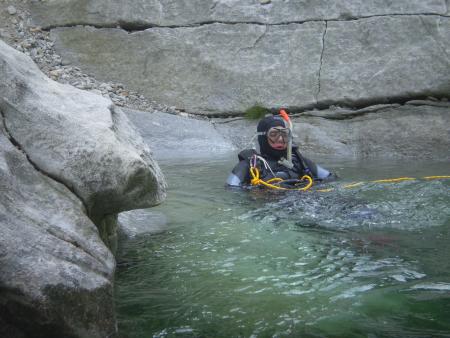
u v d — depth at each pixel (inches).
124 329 76.1
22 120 78.7
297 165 213.5
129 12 385.4
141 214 146.9
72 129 81.2
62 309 59.8
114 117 104.8
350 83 335.9
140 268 103.7
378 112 325.1
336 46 342.6
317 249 113.6
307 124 331.0
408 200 159.3
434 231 125.9
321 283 92.7
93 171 79.3
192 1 374.3
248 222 139.8
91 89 364.8
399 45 327.6
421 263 102.5
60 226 69.5
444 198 160.9
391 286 90.2
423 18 323.3
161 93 374.6
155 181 88.8
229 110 360.8
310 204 157.9
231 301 85.6
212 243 120.6
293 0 354.9
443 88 316.8
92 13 392.5
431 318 77.3
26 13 406.3
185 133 334.6
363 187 183.5
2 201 65.7
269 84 354.0
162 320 79.0
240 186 197.0
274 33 357.4
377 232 125.9
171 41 376.5
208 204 164.9
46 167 77.2
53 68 379.6
